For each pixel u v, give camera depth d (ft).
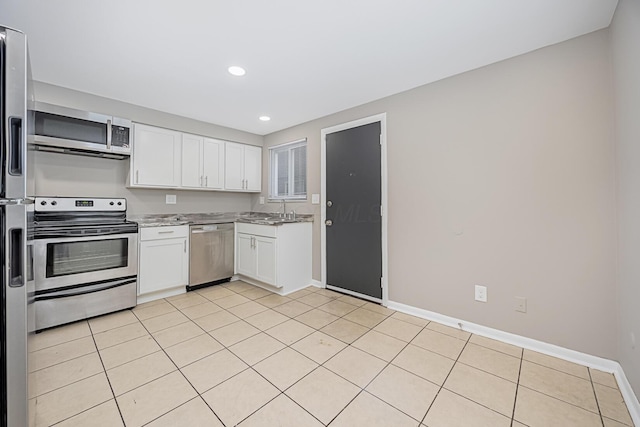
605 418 4.43
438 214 7.95
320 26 5.59
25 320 3.50
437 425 4.29
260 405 4.70
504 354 6.29
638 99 4.26
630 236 4.73
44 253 7.38
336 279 10.84
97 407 4.63
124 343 6.77
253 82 8.13
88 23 5.44
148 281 9.58
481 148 7.16
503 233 6.84
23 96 3.45
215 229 11.51
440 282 7.95
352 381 5.34
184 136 11.19
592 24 5.49
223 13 5.19
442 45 6.25
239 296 10.30
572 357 5.97
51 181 8.89
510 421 4.37
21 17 5.23
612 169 5.51
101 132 8.95
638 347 4.41
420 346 6.66
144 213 10.99
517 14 5.21
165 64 7.10
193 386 5.18
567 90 5.99
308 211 11.91
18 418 3.46
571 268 5.98
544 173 6.27
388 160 9.11
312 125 11.62
